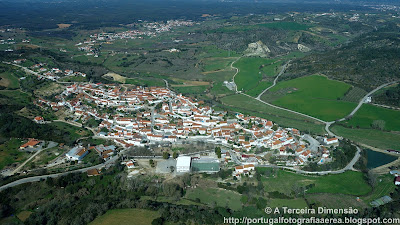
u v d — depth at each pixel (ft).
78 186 593.01
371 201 552.00
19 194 560.61
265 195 569.23
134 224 497.05
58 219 510.58
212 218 502.79
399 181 593.01
